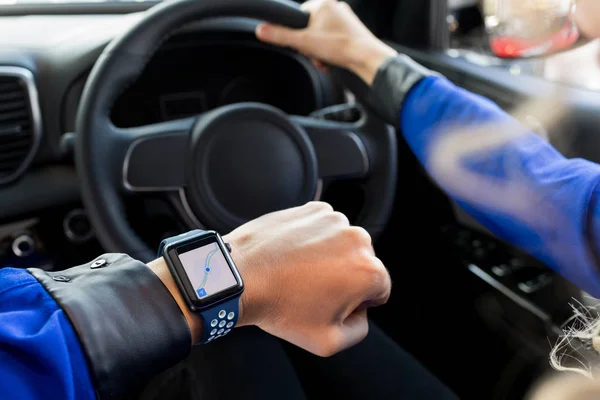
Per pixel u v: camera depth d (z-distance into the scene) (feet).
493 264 3.35
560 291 2.88
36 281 1.36
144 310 1.38
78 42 3.24
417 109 2.45
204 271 1.53
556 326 2.87
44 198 3.39
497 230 2.28
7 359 1.14
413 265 3.88
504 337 3.25
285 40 2.89
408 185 3.78
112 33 3.16
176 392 2.53
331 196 3.19
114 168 2.58
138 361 1.32
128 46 2.55
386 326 3.65
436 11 3.83
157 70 3.53
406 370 2.69
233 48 3.58
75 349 1.23
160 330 1.38
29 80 3.19
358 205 3.24
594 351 1.83
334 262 1.66
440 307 3.70
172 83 3.64
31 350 1.15
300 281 1.63
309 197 2.85
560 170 1.97
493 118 2.23
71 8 3.83
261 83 3.84
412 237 3.86
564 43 2.76
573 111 2.94
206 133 2.67
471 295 3.51
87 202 2.53
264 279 1.62
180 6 2.59
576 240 1.81
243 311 1.61
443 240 3.68
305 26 2.83
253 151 2.72
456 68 3.55
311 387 2.69
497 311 3.31
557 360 1.95
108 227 2.53
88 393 1.22
